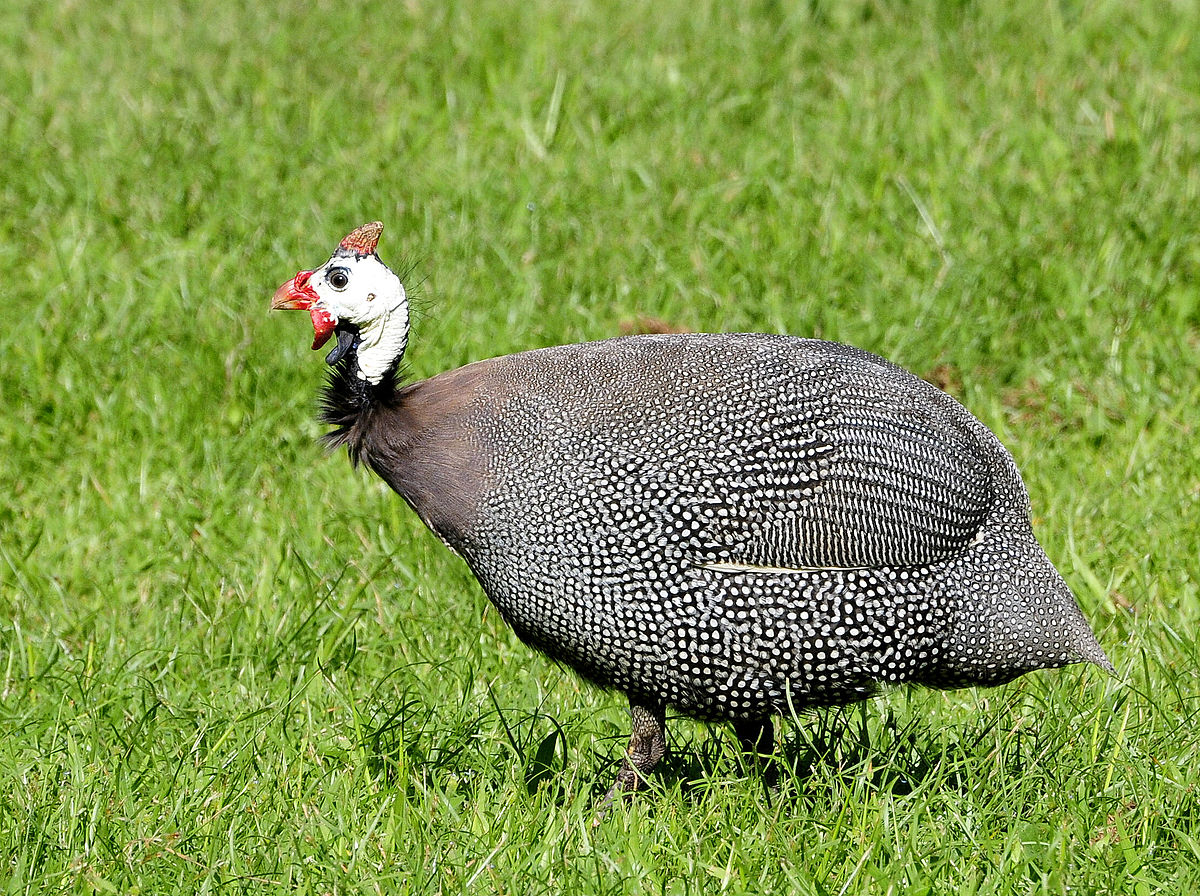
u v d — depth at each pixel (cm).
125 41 1667
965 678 718
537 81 1529
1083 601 903
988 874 658
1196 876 650
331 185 1358
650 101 1499
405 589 929
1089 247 1239
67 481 1054
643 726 734
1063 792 712
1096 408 1112
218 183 1366
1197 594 900
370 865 659
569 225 1288
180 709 806
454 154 1420
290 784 723
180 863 659
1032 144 1373
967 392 1129
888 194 1321
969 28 1623
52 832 679
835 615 692
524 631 731
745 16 1689
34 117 1485
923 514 698
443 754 768
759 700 705
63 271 1227
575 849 675
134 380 1129
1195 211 1262
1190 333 1190
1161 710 773
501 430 709
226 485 1038
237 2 1753
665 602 692
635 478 689
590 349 738
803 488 689
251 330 1162
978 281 1188
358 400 729
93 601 943
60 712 783
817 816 703
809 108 1485
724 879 649
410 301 773
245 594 921
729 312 1171
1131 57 1531
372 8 1739
